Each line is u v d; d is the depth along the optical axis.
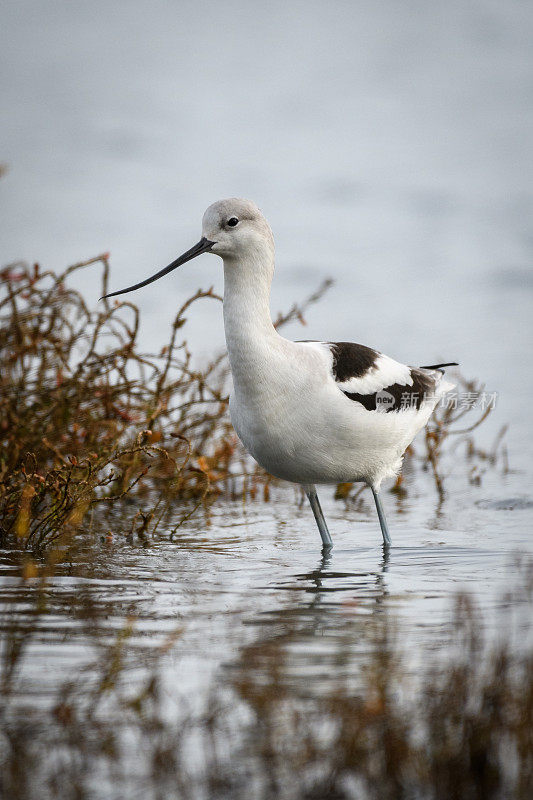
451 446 14.94
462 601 8.08
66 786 5.70
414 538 10.94
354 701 6.54
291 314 13.74
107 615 8.18
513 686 6.41
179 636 7.71
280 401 9.91
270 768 5.88
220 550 10.45
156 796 5.64
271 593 8.87
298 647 7.50
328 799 5.62
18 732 6.20
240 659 7.27
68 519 10.46
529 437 15.12
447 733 5.98
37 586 8.96
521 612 8.18
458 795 5.65
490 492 12.84
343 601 8.62
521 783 5.68
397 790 5.68
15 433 11.63
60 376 12.09
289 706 6.52
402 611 8.32
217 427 13.73
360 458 10.50
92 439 12.12
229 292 10.01
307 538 11.05
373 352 10.88
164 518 11.92
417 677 6.89
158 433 11.73
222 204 9.90
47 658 7.23
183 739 6.16
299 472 10.41
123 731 6.25
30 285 11.96
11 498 10.77
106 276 12.41
